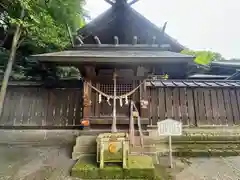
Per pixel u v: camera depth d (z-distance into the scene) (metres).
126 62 5.96
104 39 8.08
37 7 7.04
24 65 9.94
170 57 5.68
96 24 7.40
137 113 6.44
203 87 8.27
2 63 9.53
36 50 9.91
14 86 8.23
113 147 4.45
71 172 4.23
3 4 6.98
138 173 4.18
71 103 8.20
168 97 8.16
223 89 8.34
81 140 5.79
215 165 4.93
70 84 8.45
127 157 4.66
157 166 4.82
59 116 8.05
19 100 8.18
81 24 9.83
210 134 6.70
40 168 4.64
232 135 6.59
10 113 8.02
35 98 8.23
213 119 7.98
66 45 8.46
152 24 7.24
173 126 4.79
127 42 8.15
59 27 8.05
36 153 5.72
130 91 6.82
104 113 6.72
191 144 6.14
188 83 8.72
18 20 6.38
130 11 7.18
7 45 9.50
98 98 6.78
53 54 6.10
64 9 8.54
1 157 5.41
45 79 9.05
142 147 5.57
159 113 7.96
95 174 4.18
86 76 6.74
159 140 6.14
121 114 6.70
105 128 6.68
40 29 6.97
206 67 9.11
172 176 4.26
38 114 8.05
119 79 6.83
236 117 8.06
